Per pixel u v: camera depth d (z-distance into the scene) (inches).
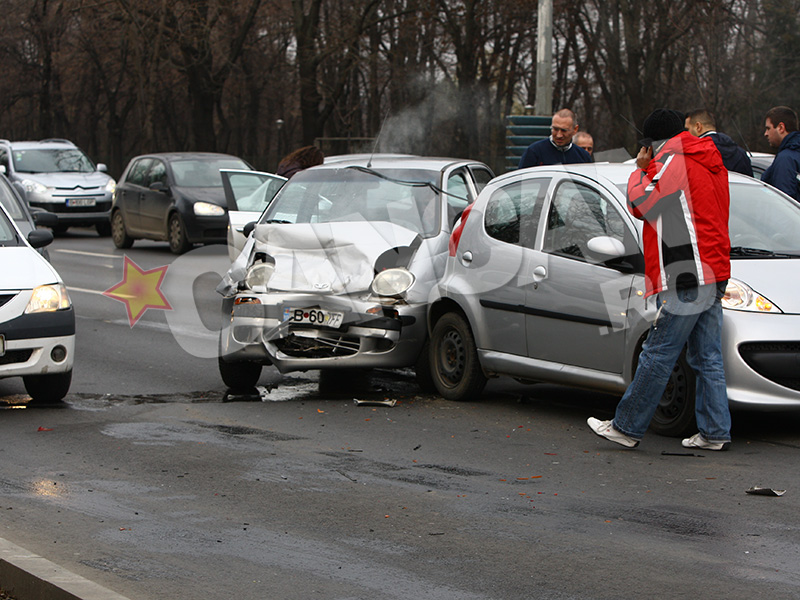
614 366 423.8
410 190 541.3
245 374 517.0
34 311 468.1
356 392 514.6
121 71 3083.2
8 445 405.1
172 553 281.1
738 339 396.5
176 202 1232.8
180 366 585.9
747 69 1813.5
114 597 225.3
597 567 268.7
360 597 249.0
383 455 389.4
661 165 377.1
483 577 262.2
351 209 539.2
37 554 273.0
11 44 3127.5
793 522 306.3
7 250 500.4
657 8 1898.4
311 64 2223.2
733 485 346.9
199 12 2249.0
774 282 408.2
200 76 2363.4
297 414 462.3
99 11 2458.2
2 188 703.1
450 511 319.0
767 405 396.5
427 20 2245.3
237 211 766.5
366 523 307.4
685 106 1995.6
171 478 357.7
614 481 352.8
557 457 386.0
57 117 3543.3
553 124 626.5
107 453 392.2
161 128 3585.1
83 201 1515.7
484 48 2369.6
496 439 414.9
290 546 286.8
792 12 1780.3
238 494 338.0
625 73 1994.3
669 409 415.5
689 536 293.6
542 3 1210.6
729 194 420.8
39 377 483.2
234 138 3693.4
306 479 356.2
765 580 258.7
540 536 294.5
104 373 563.5
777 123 563.2
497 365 470.9
